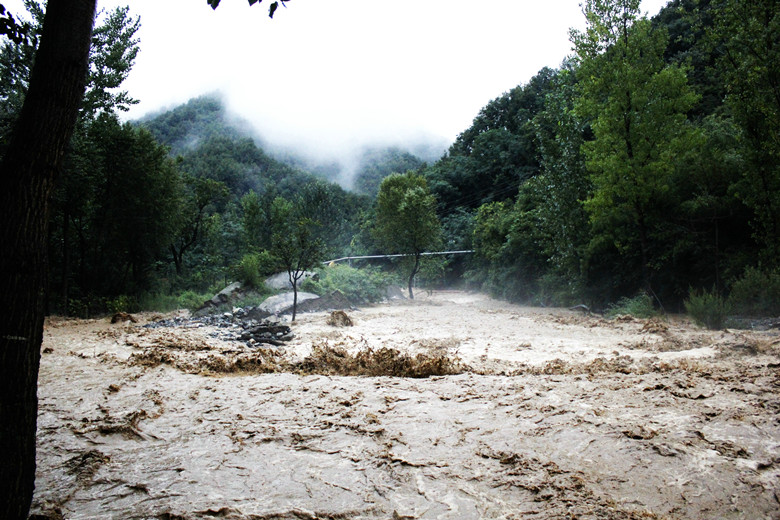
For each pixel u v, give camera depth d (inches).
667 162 675.4
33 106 96.5
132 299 904.9
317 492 134.7
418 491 133.7
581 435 168.6
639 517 117.1
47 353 379.9
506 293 1135.6
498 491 132.3
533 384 243.4
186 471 150.3
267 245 1576.0
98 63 856.3
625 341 418.0
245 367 315.0
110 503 131.0
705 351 339.6
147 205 1000.9
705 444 157.2
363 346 402.9
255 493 135.0
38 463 157.9
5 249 92.4
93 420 200.2
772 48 561.6
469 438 170.7
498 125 2476.6
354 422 191.2
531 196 1136.2
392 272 1362.0
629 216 740.0
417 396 226.5
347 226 1742.1
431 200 1183.6
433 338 449.1
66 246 874.1
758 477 135.4
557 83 909.8
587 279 843.4
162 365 326.6
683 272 726.5
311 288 818.8
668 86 690.2
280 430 184.5
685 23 1299.2
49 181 97.3
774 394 209.9
